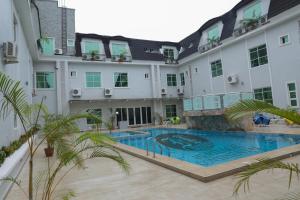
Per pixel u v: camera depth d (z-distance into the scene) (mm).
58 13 19484
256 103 2564
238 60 15969
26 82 11984
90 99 18516
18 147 6219
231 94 11914
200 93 19859
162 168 5559
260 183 4062
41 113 8219
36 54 15438
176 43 24250
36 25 13156
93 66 19469
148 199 3688
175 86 22750
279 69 13266
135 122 20797
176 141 11266
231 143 9883
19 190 4469
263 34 14188
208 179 4332
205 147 9461
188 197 3662
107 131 16953
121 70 20578
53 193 4121
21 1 8695
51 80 17859
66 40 19234
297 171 2285
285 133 9305
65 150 3227
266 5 14398
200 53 19344
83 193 4102
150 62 21531
